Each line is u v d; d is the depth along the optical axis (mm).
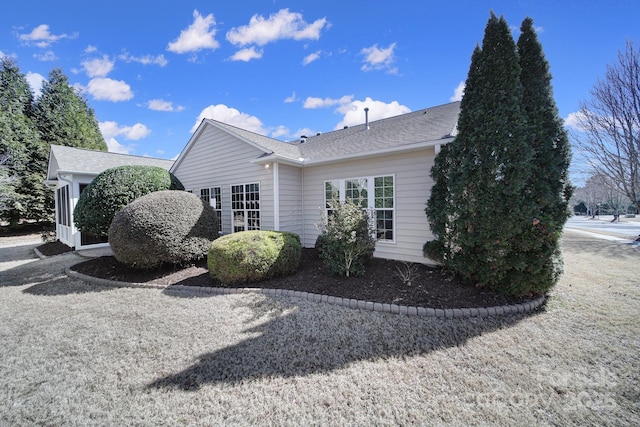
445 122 6812
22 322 3875
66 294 5121
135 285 5484
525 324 3525
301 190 8578
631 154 11023
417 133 6730
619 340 3111
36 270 7043
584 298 4352
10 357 2992
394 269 5773
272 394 2355
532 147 4184
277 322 3686
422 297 4289
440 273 5371
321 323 3631
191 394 2375
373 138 7883
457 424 2012
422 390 2369
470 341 3143
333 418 2090
